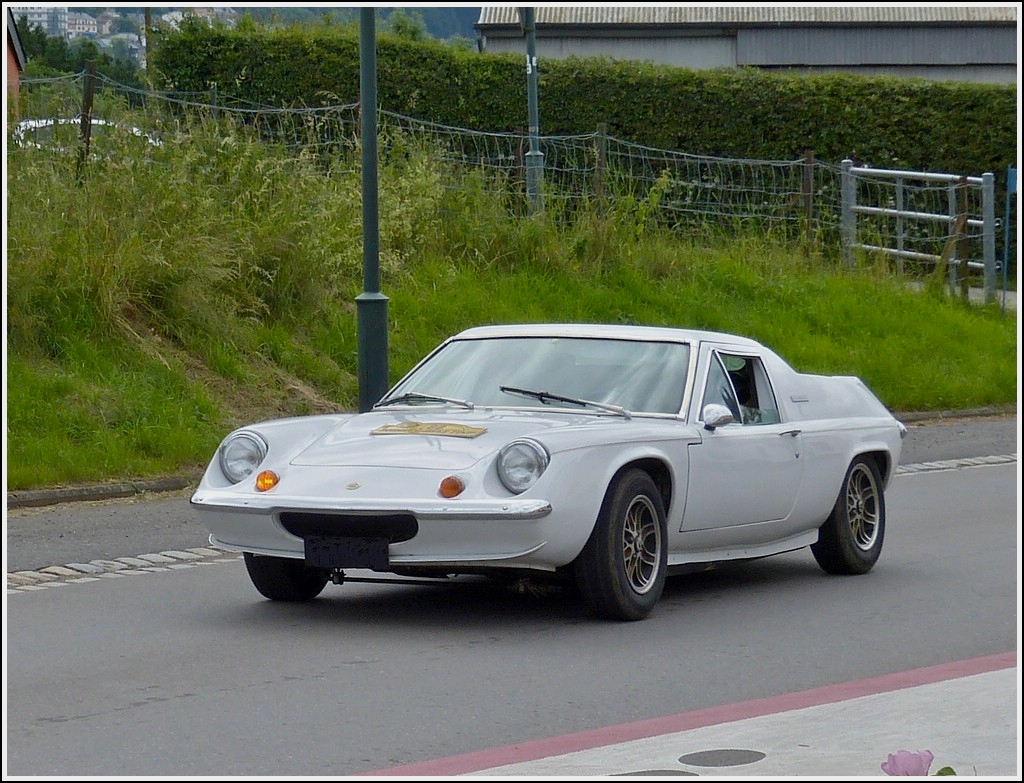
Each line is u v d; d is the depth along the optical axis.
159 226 30.12
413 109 49.59
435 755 9.98
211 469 14.57
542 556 13.45
